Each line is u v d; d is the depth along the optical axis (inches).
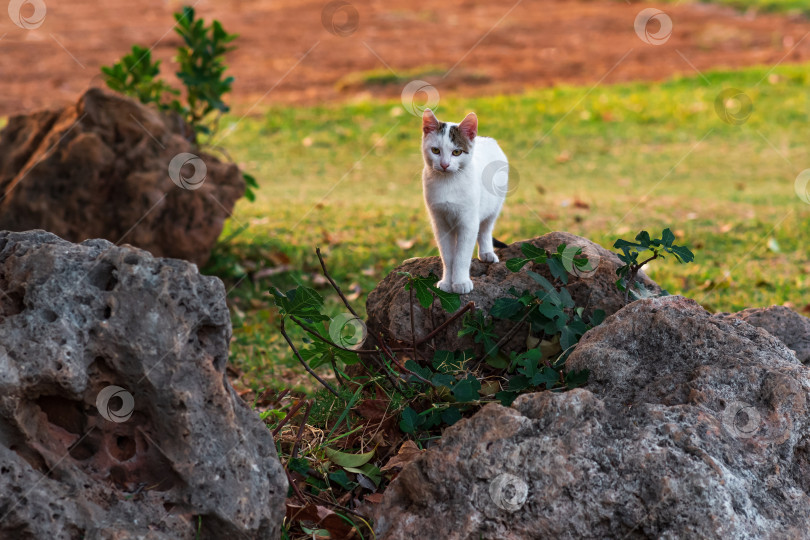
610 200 403.9
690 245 335.0
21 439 110.5
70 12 850.8
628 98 602.5
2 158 293.3
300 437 147.4
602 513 114.9
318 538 128.6
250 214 373.1
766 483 119.2
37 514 106.6
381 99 609.6
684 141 522.3
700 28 797.9
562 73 676.1
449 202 168.2
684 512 111.4
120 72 311.4
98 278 118.6
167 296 116.7
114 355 114.2
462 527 116.6
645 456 116.1
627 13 872.3
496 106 578.9
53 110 296.7
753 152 497.4
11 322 113.2
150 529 110.8
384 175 461.4
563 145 515.2
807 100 586.2
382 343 156.1
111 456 116.3
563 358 149.5
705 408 125.1
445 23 842.2
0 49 701.3
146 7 888.9
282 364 228.5
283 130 543.2
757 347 137.4
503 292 167.2
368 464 143.8
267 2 928.3
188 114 321.7
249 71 676.1
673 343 138.4
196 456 114.6
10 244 125.8
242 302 287.0
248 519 114.8
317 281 294.8
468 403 147.4
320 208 387.2
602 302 163.5
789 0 863.7
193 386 116.6
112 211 277.3
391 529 121.0
